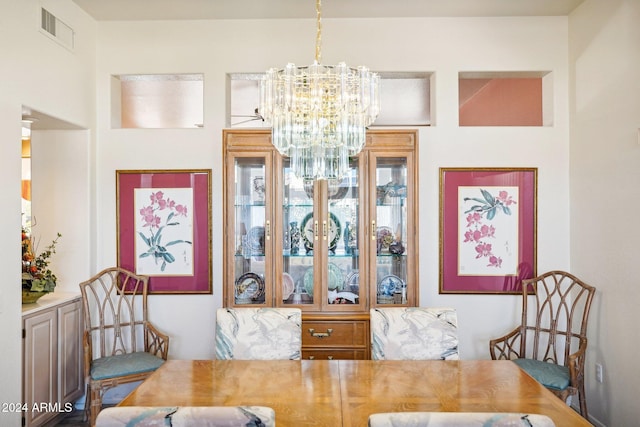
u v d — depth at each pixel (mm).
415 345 2412
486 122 4625
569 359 2688
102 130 3418
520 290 3354
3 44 2414
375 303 3135
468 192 3373
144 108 4535
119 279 3389
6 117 2439
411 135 3150
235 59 3404
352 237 3189
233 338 2422
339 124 1926
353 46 3379
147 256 3406
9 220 2463
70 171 3307
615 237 2814
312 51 3387
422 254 3404
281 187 3164
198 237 3396
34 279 2820
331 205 3188
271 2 3111
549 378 2699
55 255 3314
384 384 1894
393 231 3184
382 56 3379
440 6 3189
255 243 3193
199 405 1677
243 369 2074
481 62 3377
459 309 3383
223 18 3379
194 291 3391
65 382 3084
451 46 3379
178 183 3396
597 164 3004
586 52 3117
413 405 1681
